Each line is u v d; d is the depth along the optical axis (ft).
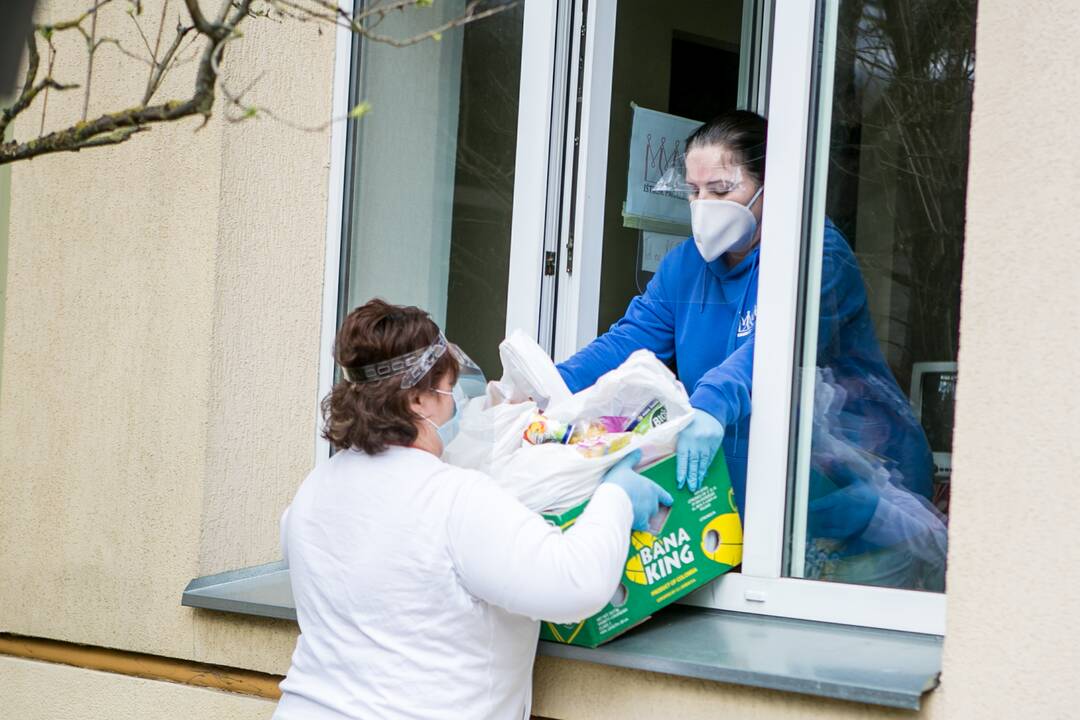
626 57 11.09
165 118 5.56
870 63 8.68
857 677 7.09
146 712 10.57
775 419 8.68
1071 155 6.72
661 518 8.10
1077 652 6.61
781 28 8.79
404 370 7.38
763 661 7.49
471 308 11.10
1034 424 6.78
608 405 8.35
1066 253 6.72
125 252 10.85
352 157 10.94
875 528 8.44
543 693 8.32
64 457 11.15
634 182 10.96
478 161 11.10
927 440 8.34
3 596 11.51
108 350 10.92
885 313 8.56
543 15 10.80
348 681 7.16
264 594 9.87
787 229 8.73
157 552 10.57
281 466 10.75
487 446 7.94
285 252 10.73
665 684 7.82
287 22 10.67
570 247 10.81
